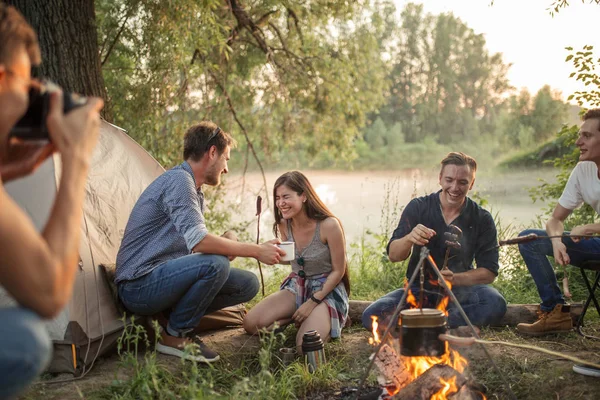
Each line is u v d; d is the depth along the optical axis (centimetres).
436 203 404
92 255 373
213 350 383
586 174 402
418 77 7075
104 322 361
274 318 407
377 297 529
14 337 154
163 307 363
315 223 408
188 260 354
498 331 420
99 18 753
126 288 366
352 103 1034
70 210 163
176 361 360
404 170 5009
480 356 363
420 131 6781
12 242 148
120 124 741
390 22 2478
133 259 365
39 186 347
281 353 376
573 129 557
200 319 394
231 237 415
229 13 858
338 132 1055
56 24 526
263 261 368
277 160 1064
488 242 402
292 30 992
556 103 5538
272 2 913
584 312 406
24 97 159
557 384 320
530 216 1068
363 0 1005
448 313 402
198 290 353
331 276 404
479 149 5850
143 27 705
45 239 158
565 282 409
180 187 361
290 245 376
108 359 371
